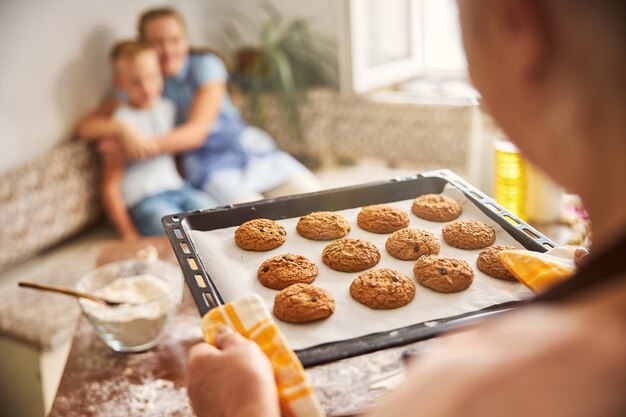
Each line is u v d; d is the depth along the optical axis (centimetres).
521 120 31
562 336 26
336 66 352
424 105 305
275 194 294
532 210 140
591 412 24
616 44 27
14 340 185
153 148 273
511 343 27
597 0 26
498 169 134
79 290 136
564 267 73
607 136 28
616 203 29
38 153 271
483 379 27
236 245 100
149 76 274
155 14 286
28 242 252
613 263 26
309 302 83
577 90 28
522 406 25
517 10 29
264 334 64
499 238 99
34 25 263
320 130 328
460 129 300
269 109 329
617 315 26
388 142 318
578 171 30
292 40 349
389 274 90
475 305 85
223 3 363
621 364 25
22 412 190
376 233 105
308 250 101
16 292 208
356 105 320
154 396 108
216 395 56
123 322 116
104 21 297
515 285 88
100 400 108
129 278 140
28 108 264
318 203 110
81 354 120
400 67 341
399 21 337
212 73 292
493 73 31
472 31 31
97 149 285
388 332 78
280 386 60
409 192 113
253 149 298
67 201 269
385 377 102
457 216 106
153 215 267
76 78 286
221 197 283
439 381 28
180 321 129
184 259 89
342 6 308
